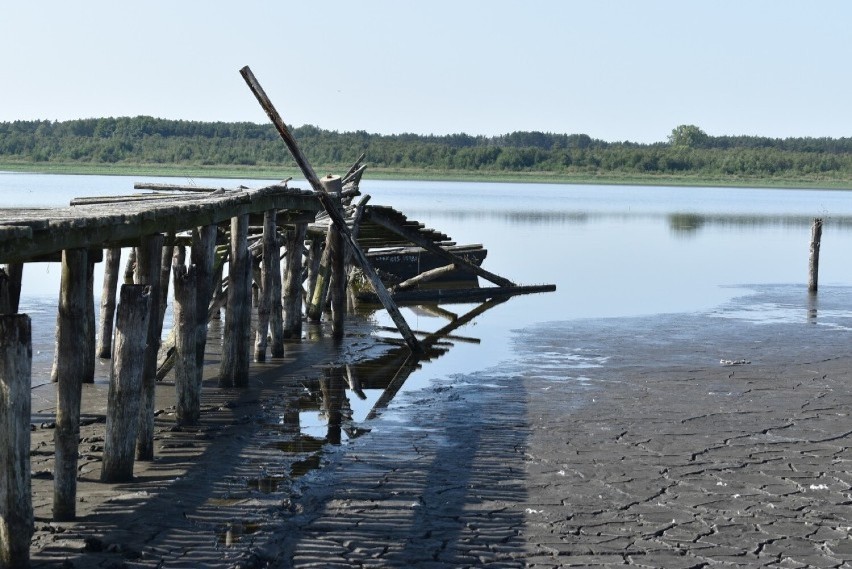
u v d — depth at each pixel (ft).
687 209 297.74
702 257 137.08
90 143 536.83
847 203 369.91
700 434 41.75
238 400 46.70
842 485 35.09
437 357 60.29
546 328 73.05
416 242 85.25
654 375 54.54
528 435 41.37
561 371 55.83
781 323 75.31
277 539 28.89
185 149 533.55
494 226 194.59
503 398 48.55
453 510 31.89
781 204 354.54
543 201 339.16
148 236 35.22
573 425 43.14
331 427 42.29
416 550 28.48
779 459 38.17
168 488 32.81
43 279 96.17
